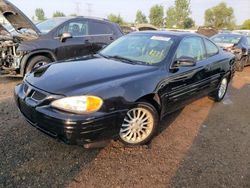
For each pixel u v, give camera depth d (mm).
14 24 6734
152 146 3707
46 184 2807
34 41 6500
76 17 7258
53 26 6934
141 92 3455
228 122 4785
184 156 3508
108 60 4176
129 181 2947
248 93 6980
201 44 4961
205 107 5484
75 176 2957
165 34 4598
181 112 5074
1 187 2719
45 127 3111
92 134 3049
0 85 6262
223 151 3719
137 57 4230
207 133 4246
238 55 10039
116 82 3334
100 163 3219
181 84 4156
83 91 3057
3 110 4621
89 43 7355
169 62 4000
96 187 2814
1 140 3568
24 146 3453
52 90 3115
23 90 3520
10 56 6465
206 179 3080
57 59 6840
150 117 3686
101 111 3064
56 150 3406
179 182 2992
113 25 8016
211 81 5133
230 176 3174
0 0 5812
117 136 3332
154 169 3186
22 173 2943
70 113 2963
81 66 3820
